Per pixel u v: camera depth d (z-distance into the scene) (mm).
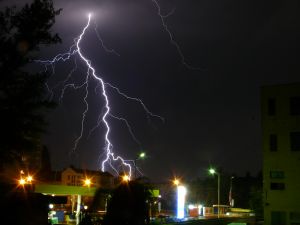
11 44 11766
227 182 88688
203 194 86312
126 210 5387
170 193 54219
